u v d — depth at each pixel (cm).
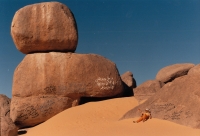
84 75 1566
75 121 1330
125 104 1537
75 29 1611
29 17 1593
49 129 1284
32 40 1580
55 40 1580
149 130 1084
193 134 1009
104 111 1459
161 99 1308
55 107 1513
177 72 1891
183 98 1239
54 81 1535
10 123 1355
